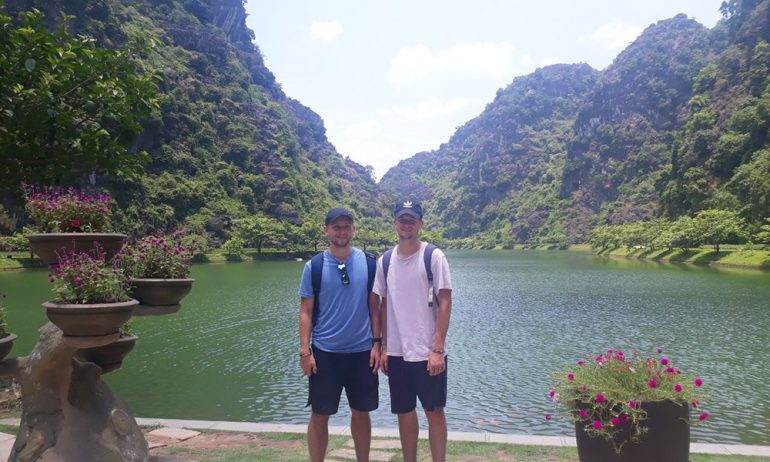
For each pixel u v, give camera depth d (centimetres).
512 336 1941
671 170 10812
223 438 639
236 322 2319
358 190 19225
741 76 11738
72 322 349
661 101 16288
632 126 16575
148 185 9838
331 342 416
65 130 773
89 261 373
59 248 398
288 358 1620
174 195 10150
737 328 2022
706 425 977
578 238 15450
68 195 434
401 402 414
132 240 447
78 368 407
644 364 449
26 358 408
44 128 729
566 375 468
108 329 362
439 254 415
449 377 1367
